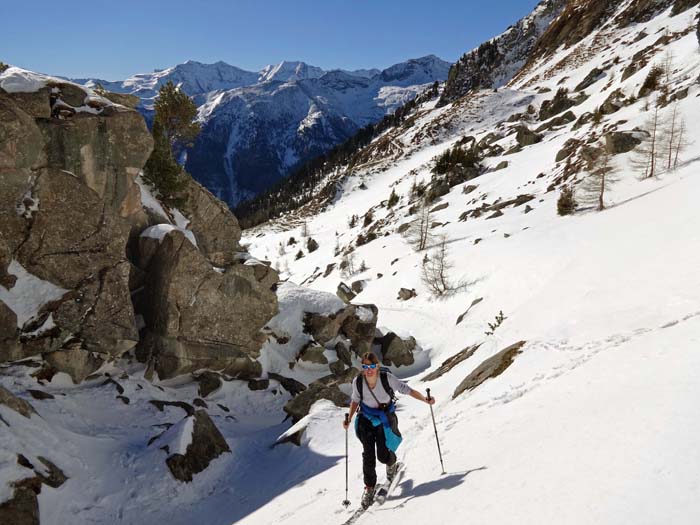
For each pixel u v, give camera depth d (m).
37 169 18.34
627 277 17.59
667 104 77.00
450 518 5.09
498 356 14.00
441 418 11.16
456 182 109.62
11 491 11.31
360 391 7.25
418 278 58.44
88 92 21.31
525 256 46.62
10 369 17.27
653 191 48.47
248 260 26.83
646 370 7.18
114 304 19.08
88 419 17.20
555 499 4.41
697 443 4.25
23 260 17.95
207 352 22.19
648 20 176.00
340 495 9.06
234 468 15.70
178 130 33.53
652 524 3.48
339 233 138.12
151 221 24.56
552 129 119.12
